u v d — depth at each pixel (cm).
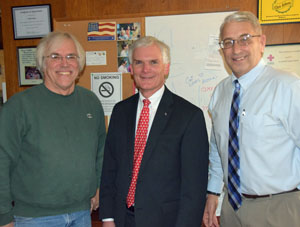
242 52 124
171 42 209
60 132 132
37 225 129
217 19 203
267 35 203
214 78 207
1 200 123
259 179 122
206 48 206
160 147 122
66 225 135
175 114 127
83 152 137
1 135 123
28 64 232
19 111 126
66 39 136
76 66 138
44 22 226
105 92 220
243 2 202
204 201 124
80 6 219
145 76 127
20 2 229
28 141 128
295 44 200
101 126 160
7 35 234
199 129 123
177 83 212
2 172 123
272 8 200
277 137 120
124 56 215
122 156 131
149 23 210
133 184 126
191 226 119
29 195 128
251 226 128
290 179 121
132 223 125
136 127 134
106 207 139
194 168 121
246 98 129
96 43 218
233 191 133
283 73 123
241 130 127
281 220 122
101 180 144
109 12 216
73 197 133
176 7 209
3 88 240
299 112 113
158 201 121
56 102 135
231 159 132
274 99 119
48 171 127
